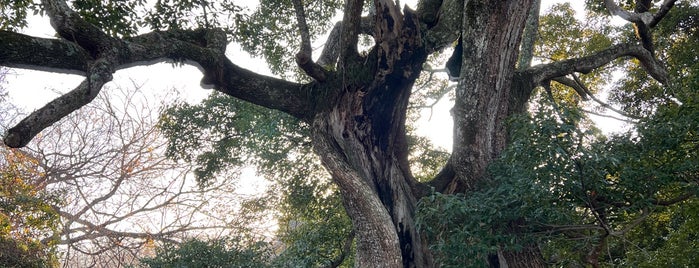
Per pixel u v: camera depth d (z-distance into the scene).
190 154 15.59
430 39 10.58
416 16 10.19
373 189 11.01
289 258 13.35
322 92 11.12
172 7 11.03
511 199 9.09
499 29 9.44
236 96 11.15
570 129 8.39
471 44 9.70
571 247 10.91
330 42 13.01
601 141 9.07
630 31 17.73
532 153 8.53
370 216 10.35
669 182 9.24
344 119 10.79
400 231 11.17
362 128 10.83
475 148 10.23
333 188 15.79
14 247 14.95
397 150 11.64
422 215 9.53
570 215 9.34
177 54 9.62
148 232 20.66
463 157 10.40
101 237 20.67
